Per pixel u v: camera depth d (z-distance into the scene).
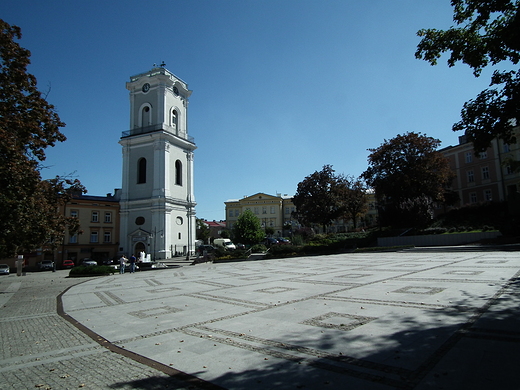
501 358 4.41
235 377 4.48
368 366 4.49
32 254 47.91
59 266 48.50
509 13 7.05
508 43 6.75
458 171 49.75
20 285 22.12
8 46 15.41
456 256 21.50
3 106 14.84
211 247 55.62
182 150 54.22
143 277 22.41
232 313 8.38
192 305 9.88
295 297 10.04
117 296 13.03
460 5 7.60
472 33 7.62
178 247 50.69
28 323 8.88
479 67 7.89
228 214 100.00
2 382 4.75
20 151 14.75
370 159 42.09
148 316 8.71
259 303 9.48
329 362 4.74
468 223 34.94
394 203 42.19
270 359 5.05
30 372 5.11
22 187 14.36
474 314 6.62
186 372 4.77
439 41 8.05
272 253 35.12
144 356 5.56
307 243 39.53
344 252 35.25
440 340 5.25
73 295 14.38
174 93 54.25
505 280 10.34
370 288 10.72
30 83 16.52
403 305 7.88
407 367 4.35
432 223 38.94
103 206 55.12
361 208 55.28
